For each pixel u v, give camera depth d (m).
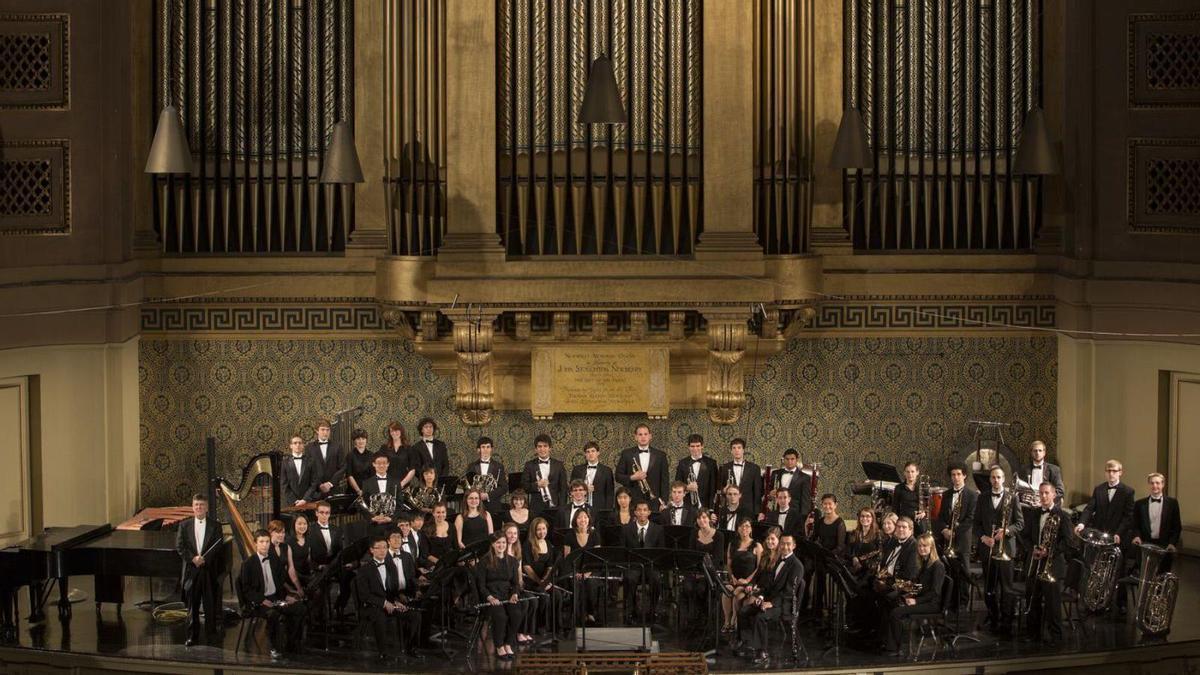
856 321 23.97
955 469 21.30
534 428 23.89
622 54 22.31
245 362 23.95
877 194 23.67
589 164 22.56
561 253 22.80
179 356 23.95
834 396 24.09
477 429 23.94
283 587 19.44
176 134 22.28
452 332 23.28
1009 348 24.03
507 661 19.00
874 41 23.28
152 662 18.86
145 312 23.84
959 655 19.12
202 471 24.06
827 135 23.48
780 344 23.44
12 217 22.12
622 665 18.27
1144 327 22.83
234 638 19.64
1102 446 23.44
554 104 22.47
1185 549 23.02
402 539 19.50
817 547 19.75
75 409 23.02
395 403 23.98
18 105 22.28
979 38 23.22
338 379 23.98
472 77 22.39
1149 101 22.67
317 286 23.69
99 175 22.81
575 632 19.28
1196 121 22.36
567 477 22.64
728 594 19.30
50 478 22.84
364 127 23.44
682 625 20.17
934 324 23.95
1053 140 23.50
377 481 21.75
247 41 23.19
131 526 22.14
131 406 23.59
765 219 22.89
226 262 23.67
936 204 23.70
